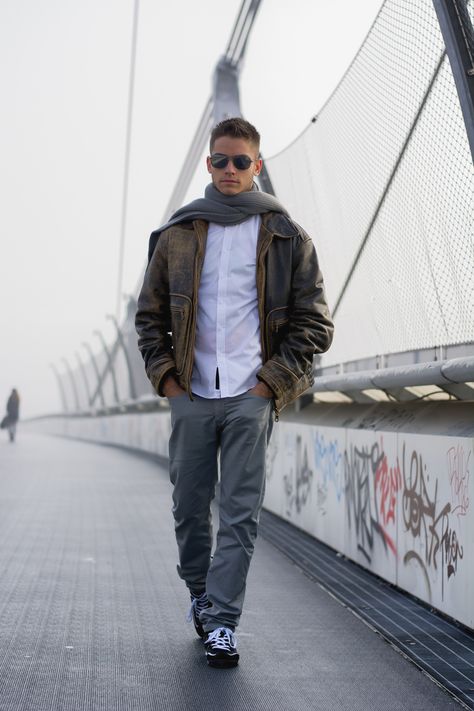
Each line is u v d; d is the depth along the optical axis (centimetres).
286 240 331
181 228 336
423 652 345
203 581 350
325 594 451
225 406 327
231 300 330
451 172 405
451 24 354
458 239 405
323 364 692
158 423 1630
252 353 330
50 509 784
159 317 345
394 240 494
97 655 330
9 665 312
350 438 534
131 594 441
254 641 360
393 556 456
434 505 399
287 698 288
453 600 376
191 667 319
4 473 1219
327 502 586
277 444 753
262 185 781
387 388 514
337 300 623
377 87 488
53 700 276
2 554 545
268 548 589
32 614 392
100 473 1245
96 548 578
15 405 2730
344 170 564
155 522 711
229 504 327
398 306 500
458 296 413
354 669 322
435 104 415
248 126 334
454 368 390
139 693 287
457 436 377
